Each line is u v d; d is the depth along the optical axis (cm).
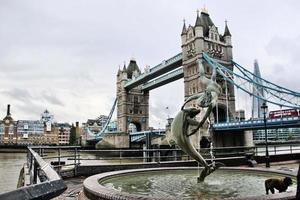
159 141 5747
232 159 1795
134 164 1426
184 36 8744
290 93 5666
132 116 12456
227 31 8781
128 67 13362
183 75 9162
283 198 536
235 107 8050
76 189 918
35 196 139
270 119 5359
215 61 7588
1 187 2133
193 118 924
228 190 795
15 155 7319
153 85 11294
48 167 276
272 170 1050
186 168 1195
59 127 17962
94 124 17112
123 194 570
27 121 17000
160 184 897
